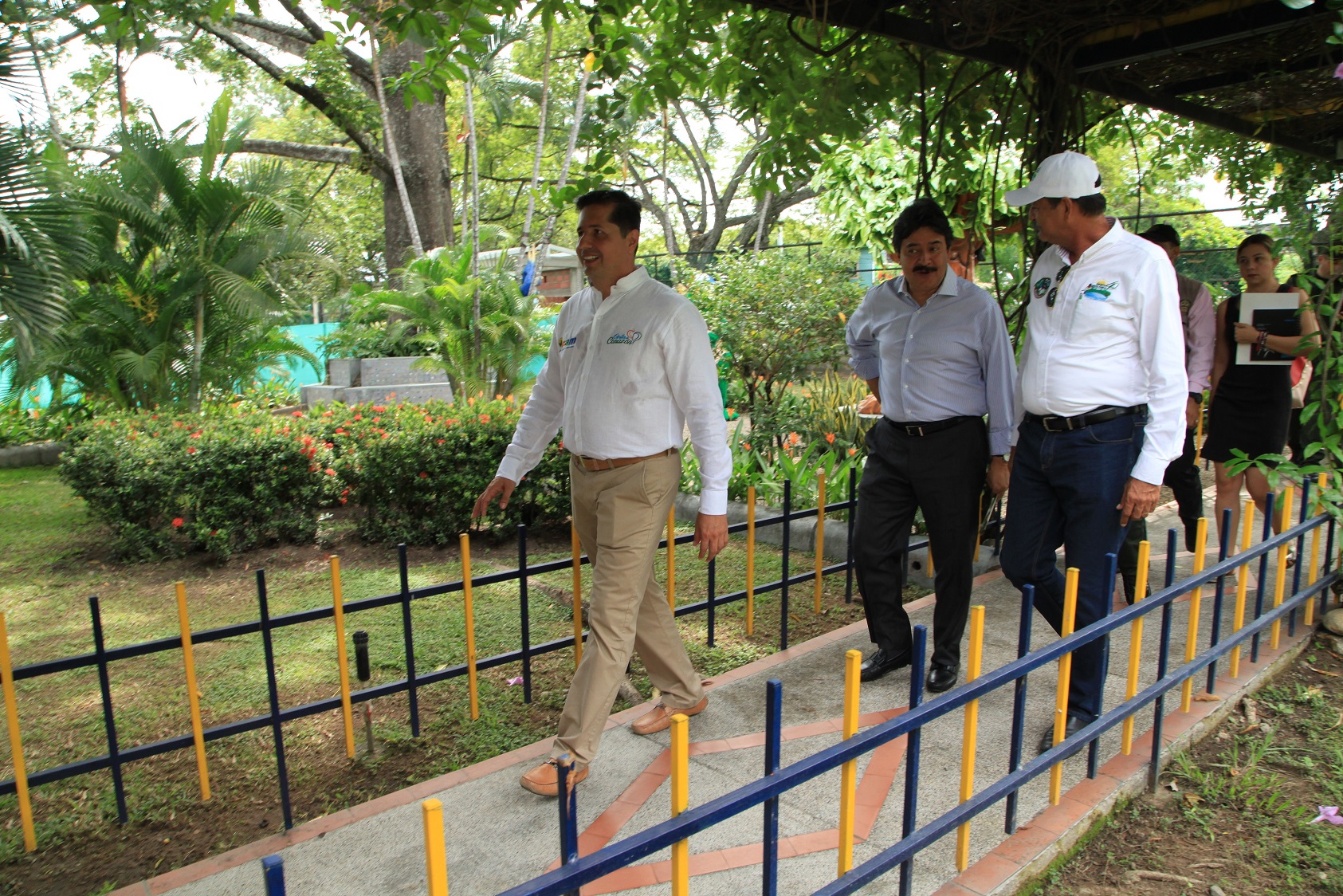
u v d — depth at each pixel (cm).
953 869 254
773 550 627
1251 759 320
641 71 476
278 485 665
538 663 434
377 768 337
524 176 2783
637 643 340
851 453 721
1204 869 269
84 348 966
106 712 287
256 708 399
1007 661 401
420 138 1543
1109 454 310
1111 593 282
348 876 264
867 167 1048
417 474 644
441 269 1130
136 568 634
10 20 511
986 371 351
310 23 1527
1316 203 570
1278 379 479
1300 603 409
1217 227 1554
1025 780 247
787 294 878
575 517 329
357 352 1477
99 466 641
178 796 324
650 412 299
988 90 511
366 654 352
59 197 700
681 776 159
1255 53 478
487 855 271
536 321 1121
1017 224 511
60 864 288
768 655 429
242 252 996
